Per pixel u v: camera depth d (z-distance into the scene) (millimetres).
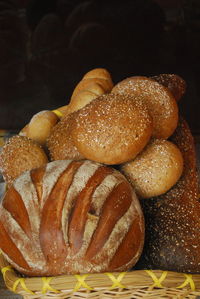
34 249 948
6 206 997
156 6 2602
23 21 2648
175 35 2602
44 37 2596
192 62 2580
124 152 1001
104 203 969
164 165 1034
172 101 1098
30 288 934
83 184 983
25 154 1082
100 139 995
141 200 1078
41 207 971
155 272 944
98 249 944
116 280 926
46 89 2592
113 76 2652
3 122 2359
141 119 1009
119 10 2570
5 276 966
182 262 1020
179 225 1044
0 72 2602
